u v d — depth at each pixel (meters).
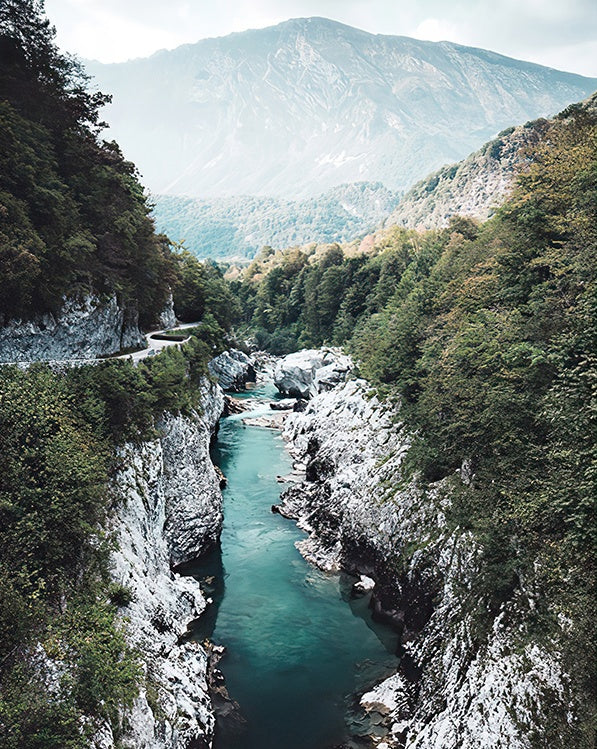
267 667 25.11
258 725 21.58
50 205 29.39
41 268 28.31
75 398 26.52
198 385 55.19
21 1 33.34
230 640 26.94
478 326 30.42
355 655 26.22
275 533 38.62
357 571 33.47
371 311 88.44
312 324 107.75
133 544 25.36
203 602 29.31
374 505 34.25
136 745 16.73
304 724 21.70
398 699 22.80
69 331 31.84
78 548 20.83
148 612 23.36
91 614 18.84
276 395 84.56
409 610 27.94
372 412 43.88
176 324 71.06
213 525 36.12
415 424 36.44
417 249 96.19
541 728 16.83
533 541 21.17
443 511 28.84
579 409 19.08
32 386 23.11
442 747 18.67
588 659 16.50
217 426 61.50
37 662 15.94
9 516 18.69
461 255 50.09
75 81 38.28
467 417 27.92
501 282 34.00
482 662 20.17
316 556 35.50
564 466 20.25
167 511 33.47
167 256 65.94
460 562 25.48
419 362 39.00
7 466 19.28
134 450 29.73
